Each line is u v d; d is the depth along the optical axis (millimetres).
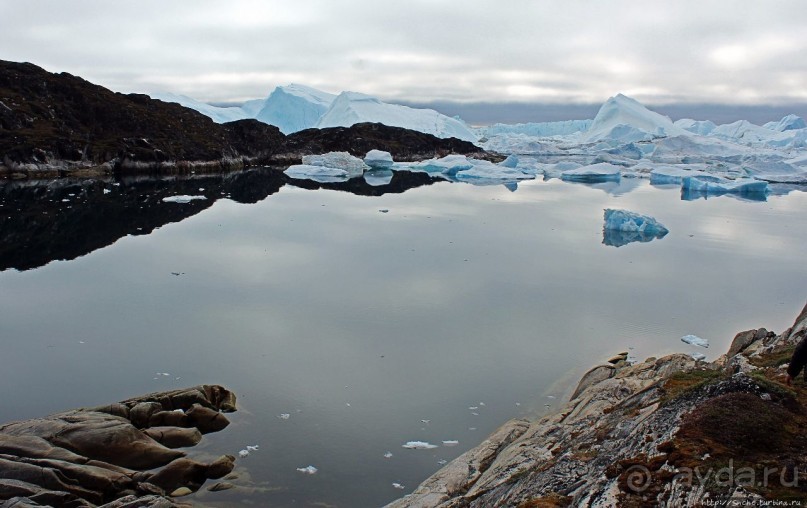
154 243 28750
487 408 12359
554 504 6219
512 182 61094
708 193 52031
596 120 131500
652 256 27016
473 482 8703
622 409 8641
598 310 19031
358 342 16109
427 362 14773
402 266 24516
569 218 37375
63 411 11484
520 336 16609
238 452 10531
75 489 8516
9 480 8406
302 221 34938
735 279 23172
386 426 11578
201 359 14906
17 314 18328
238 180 56094
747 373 6949
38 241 28797
